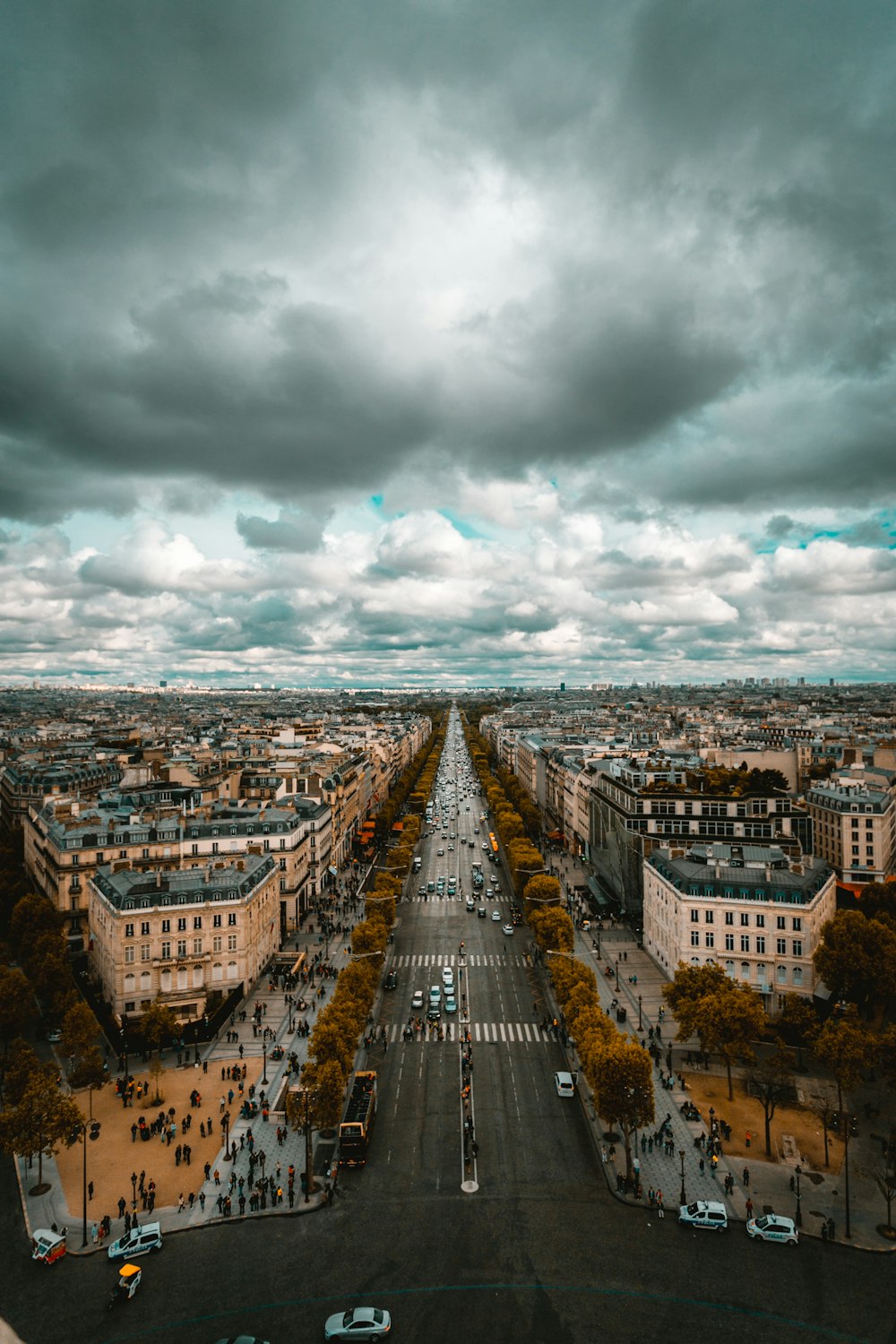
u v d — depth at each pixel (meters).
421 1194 120.44
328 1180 123.94
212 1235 111.56
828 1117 127.88
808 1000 184.62
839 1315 96.00
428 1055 170.25
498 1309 97.19
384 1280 102.38
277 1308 97.69
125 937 189.12
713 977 168.62
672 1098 150.00
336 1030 146.88
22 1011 165.25
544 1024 186.25
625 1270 103.88
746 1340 92.31
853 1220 113.94
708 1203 113.25
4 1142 117.62
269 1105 147.88
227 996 194.38
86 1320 96.06
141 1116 145.12
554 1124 141.25
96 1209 118.00
